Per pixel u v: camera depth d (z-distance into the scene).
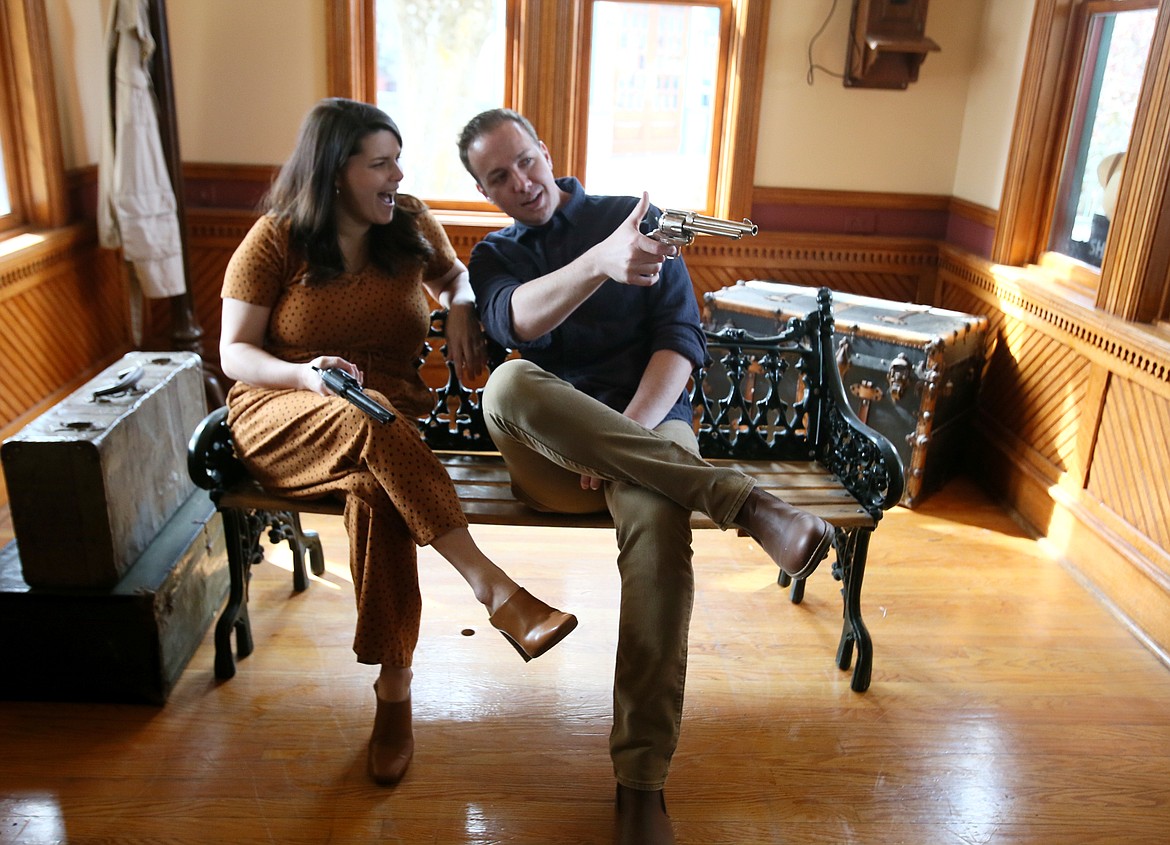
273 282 2.07
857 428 2.22
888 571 2.81
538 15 3.54
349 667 2.25
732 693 2.21
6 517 2.85
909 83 3.68
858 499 2.22
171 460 2.36
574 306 1.92
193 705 2.10
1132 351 2.54
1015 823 1.85
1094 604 2.67
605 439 1.81
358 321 2.11
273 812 1.80
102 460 1.95
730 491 1.76
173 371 2.40
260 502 2.04
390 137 1.99
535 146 2.15
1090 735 2.12
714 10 3.68
